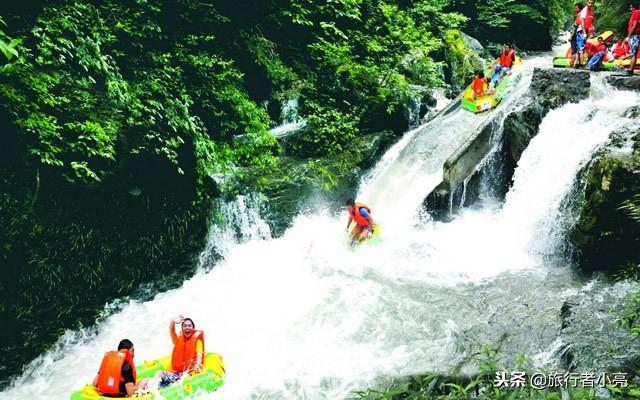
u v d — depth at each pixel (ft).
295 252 31.65
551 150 29.35
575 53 38.09
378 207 36.17
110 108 26.73
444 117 40.91
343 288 26.43
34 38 25.05
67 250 25.38
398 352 21.13
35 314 24.30
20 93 23.13
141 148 27.25
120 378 18.37
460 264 27.50
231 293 27.78
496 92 40.09
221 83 33.58
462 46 54.75
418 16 52.01
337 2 42.98
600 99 32.48
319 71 41.73
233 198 32.17
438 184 33.88
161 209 28.99
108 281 26.84
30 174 23.75
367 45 44.21
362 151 38.96
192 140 29.94
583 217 23.97
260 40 38.88
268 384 19.98
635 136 24.53
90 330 25.55
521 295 23.68
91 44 26.18
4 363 22.86
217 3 36.09
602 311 20.42
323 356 21.45
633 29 33.94
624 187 22.48
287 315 24.72
